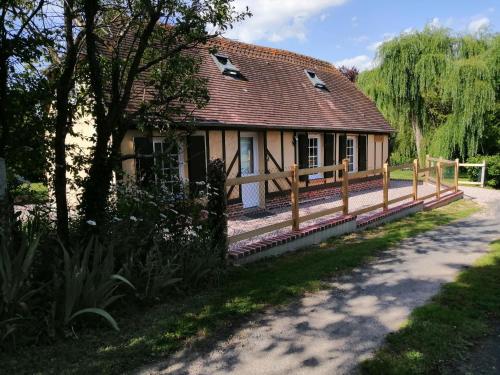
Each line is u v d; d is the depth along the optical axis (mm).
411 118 21500
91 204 4906
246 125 10281
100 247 3818
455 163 14547
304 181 12789
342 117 14797
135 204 4914
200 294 4562
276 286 4824
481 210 11867
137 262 4395
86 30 4582
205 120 9367
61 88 4762
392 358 3131
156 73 5520
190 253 4867
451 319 3838
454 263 5887
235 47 13750
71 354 3109
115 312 3848
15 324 3168
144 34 4836
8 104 4617
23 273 3264
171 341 3395
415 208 11234
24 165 5027
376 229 8867
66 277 3346
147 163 6027
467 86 17938
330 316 3990
